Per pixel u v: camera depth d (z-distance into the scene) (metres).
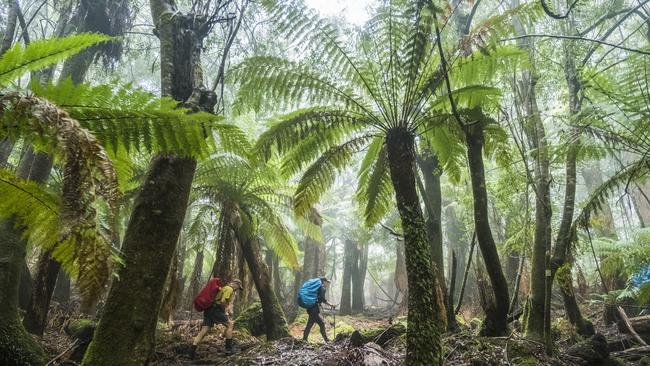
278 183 7.75
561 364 4.24
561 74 5.99
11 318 4.34
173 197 3.14
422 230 3.47
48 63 1.75
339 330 10.88
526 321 5.25
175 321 8.77
